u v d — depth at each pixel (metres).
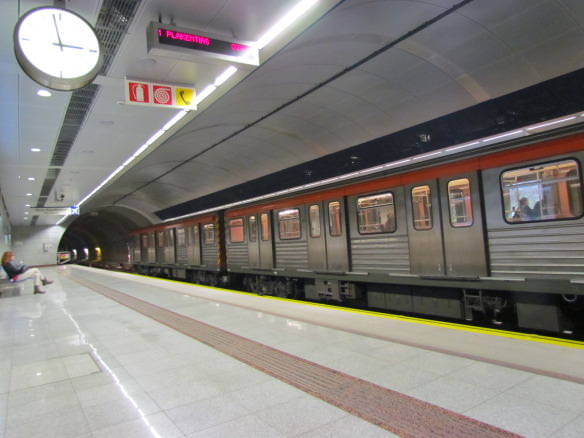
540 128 10.07
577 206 5.44
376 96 11.81
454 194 6.96
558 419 2.73
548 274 5.74
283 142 16.42
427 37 8.68
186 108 7.16
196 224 17.05
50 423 3.08
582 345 4.05
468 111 11.34
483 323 7.41
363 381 3.58
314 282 10.58
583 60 8.64
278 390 3.51
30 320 7.34
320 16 5.79
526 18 7.90
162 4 5.09
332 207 9.52
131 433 2.88
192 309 7.50
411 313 8.93
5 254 11.41
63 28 4.31
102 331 6.11
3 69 5.99
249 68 5.80
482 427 2.68
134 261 27.14
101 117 8.55
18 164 12.51
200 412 3.16
